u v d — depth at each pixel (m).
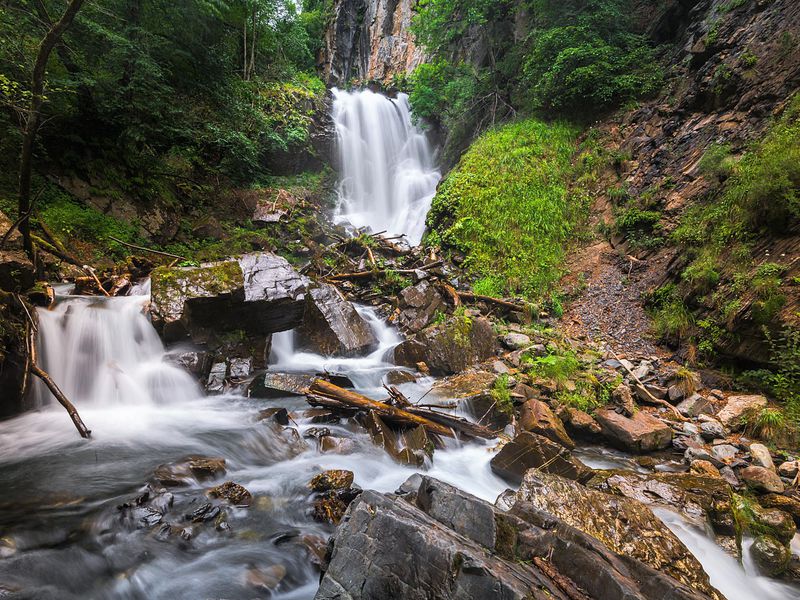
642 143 11.77
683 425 6.02
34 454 4.39
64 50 10.00
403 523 2.36
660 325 8.26
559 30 13.92
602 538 3.16
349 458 4.88
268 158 17.50
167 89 11.91
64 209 9.76
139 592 2.84
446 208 13.02
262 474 4.42
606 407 6.50
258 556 3.23
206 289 6.60
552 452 4.77
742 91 9.71
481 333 8.29
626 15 14.11
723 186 8.57
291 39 23.06
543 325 9.60
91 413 5.57
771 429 5.60
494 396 6.34
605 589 2.19
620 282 9.77
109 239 9.99
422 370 7.93
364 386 7.25
